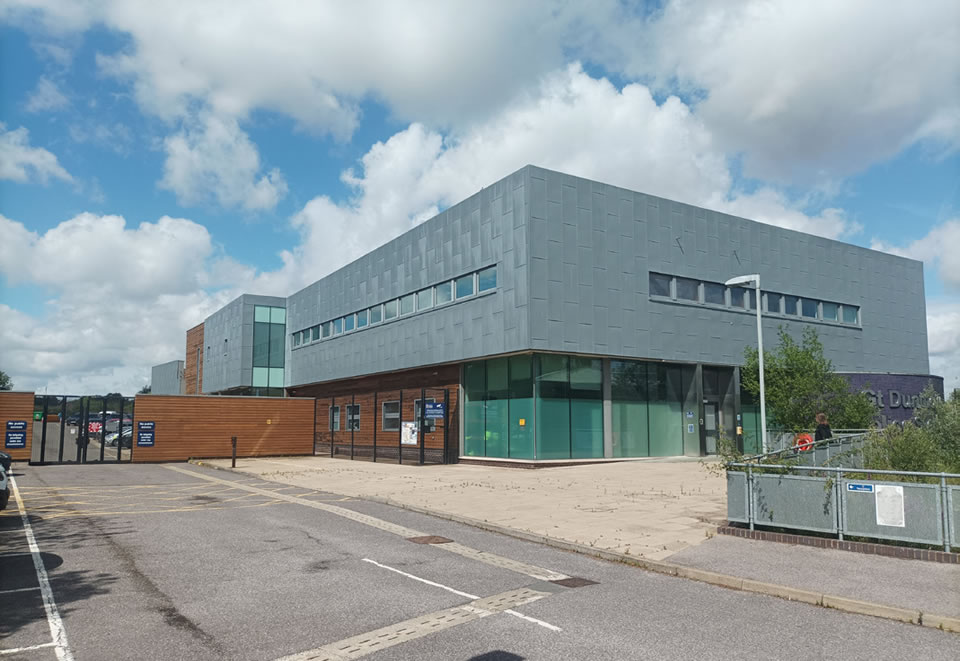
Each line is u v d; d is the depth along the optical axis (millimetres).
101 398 31438
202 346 58938
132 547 11078
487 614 7484
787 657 6266
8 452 30281
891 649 6520
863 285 36750
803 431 26516
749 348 30094
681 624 7230
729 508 12148
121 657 6164
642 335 27578
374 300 35469
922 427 17703
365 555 10547
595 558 10609
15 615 7402
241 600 7980
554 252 25438
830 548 10695
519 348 24828
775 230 33062
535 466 24750
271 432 34531
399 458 29375
